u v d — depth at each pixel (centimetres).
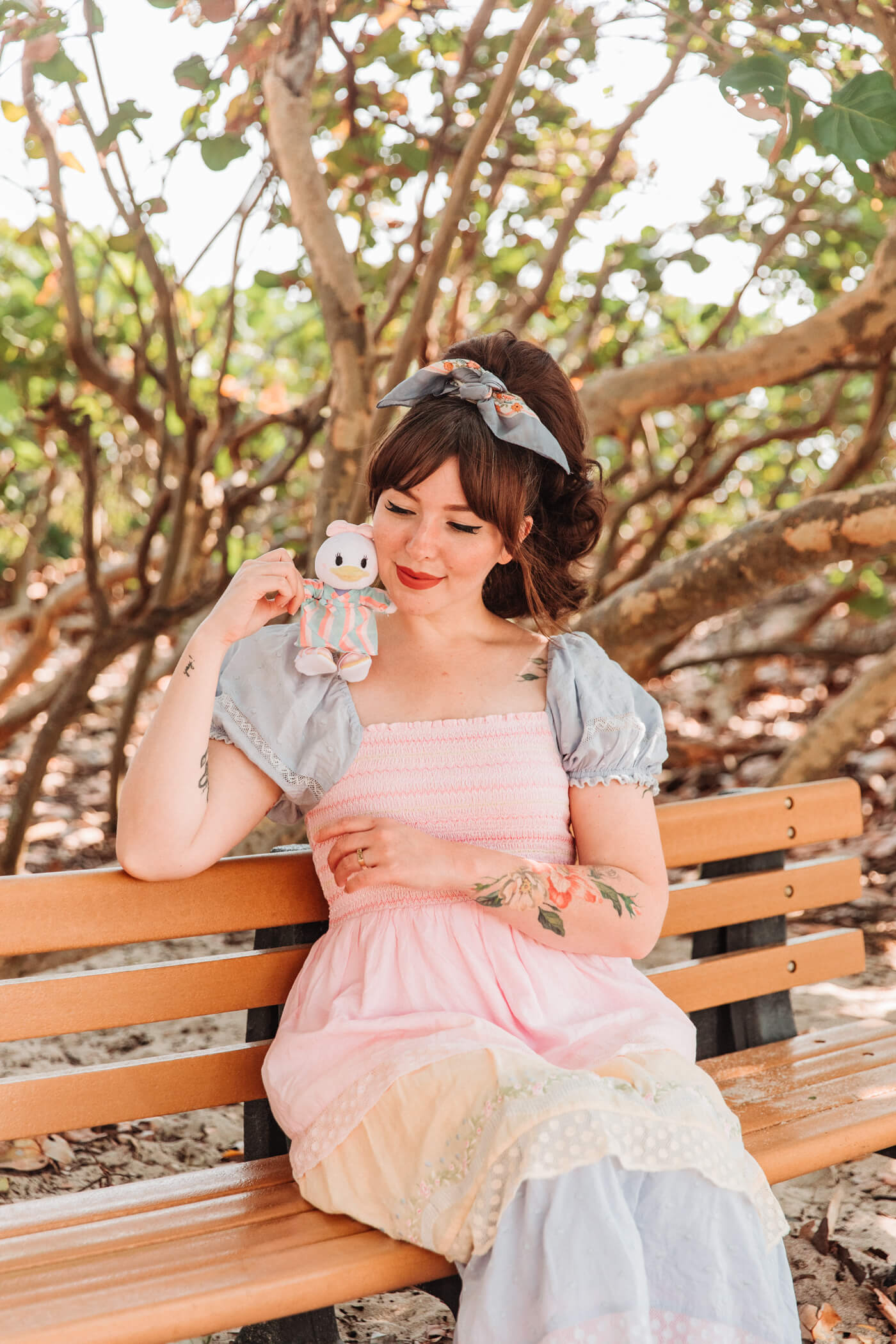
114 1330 149
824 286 519
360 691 206
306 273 433
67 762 701
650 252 485
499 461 196
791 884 267
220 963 206
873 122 269
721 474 554
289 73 352
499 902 191
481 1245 161
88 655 434
